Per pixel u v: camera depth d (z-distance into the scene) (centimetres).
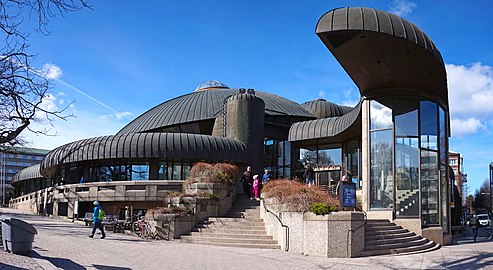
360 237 1612
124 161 3225
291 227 1703
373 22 1708
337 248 1552
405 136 2212
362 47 1825
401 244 1809
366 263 1427
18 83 1314
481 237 3109
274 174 3656
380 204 2202
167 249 1652
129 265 1241
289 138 3250
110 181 3164
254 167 3328
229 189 2348
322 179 3303
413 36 1769
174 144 3062
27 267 984
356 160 3097
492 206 3441
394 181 2175
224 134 3453
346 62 1967
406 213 2150
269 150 3716
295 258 1510
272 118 3841
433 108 2309
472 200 11212
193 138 3128
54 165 3553
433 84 2169
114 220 2450
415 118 2228
